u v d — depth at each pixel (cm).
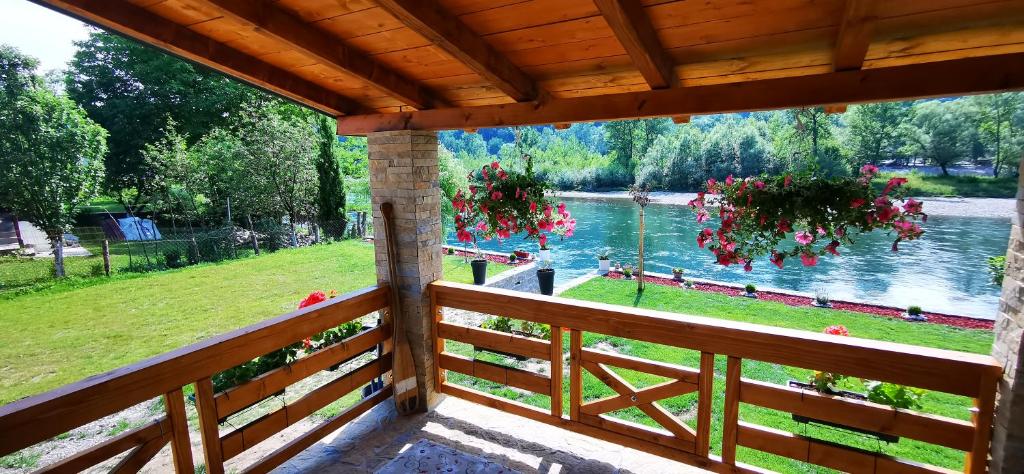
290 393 393
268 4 167
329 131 1267
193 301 743
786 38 172
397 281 298
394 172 288
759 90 181
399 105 295
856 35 144
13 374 498
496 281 647
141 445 189
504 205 279
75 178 1016
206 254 1107
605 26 176
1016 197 154
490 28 181
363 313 283
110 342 582
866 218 189
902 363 181
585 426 260
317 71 244
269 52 216
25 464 307
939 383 176
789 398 207
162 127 1502
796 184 203
